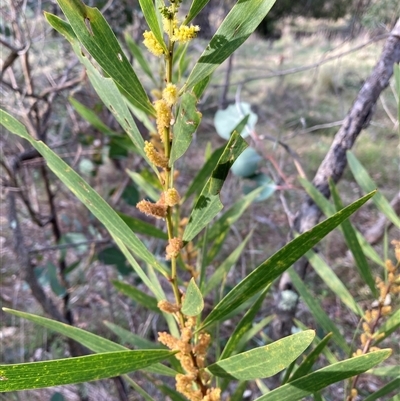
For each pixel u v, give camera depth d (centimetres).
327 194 54
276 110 226
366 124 53
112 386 98
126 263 85
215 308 25
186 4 104
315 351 32
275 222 156
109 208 26
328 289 133
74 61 86
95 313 115
